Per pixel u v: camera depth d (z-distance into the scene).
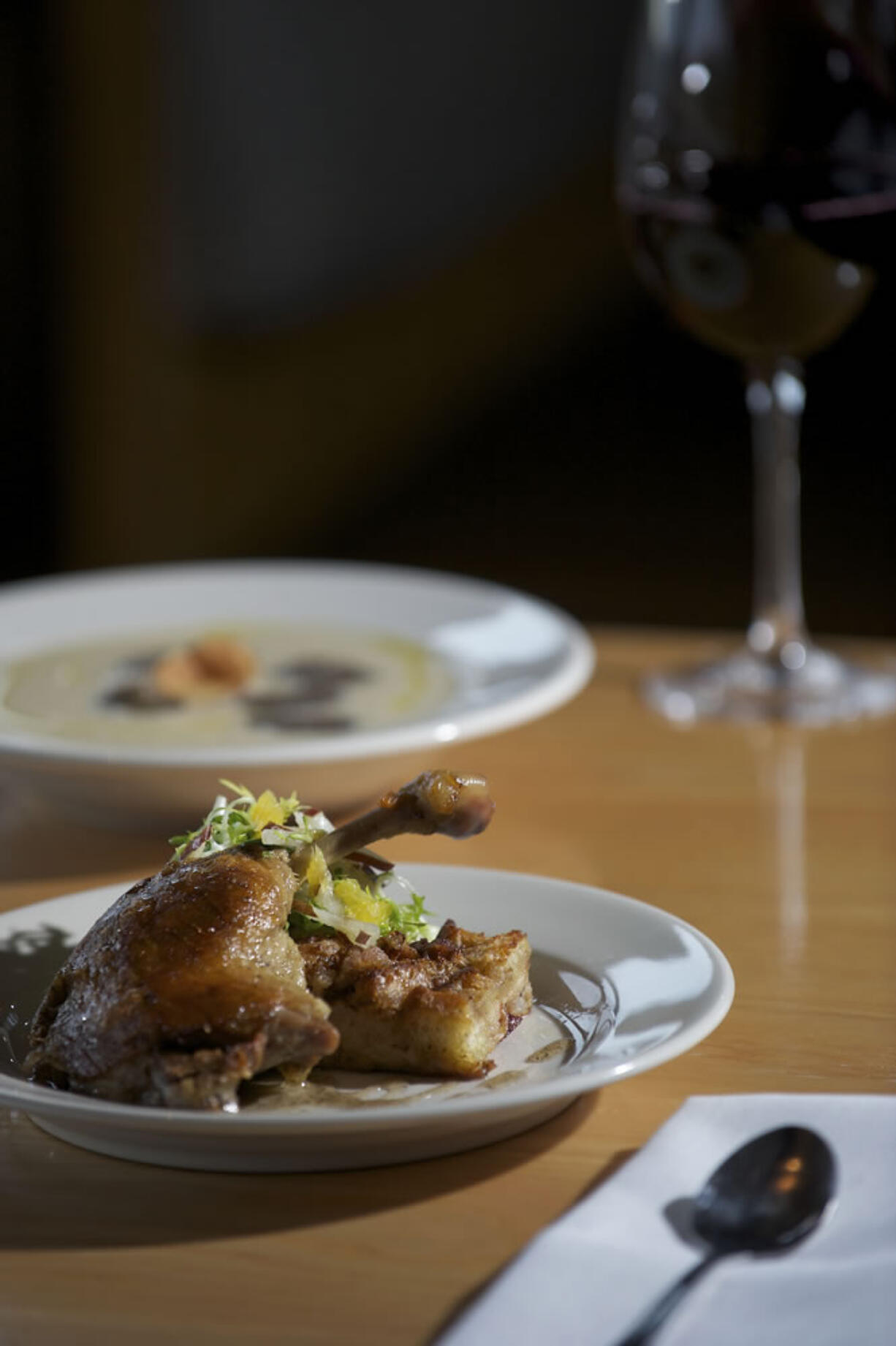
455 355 2.58
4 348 2.11
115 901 0.71
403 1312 0.53
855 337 2.54
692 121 0.88
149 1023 0.59
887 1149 0.58
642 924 0.69
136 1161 0.63
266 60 2.12
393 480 2.61
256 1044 0.58
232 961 0.61
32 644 0.93
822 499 2.34
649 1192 0.55
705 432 2.58
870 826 0.82
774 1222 0.53
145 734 0.84
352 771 0.79
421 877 0.72
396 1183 0.61
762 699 0.95
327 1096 0.62
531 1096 0.57
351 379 2.44
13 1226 0.59
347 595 0.96
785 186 0.87
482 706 0.84
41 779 0.79
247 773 0.77
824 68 0.86
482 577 2.19
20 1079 0.63
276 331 2.29
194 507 2.28
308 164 2.22
